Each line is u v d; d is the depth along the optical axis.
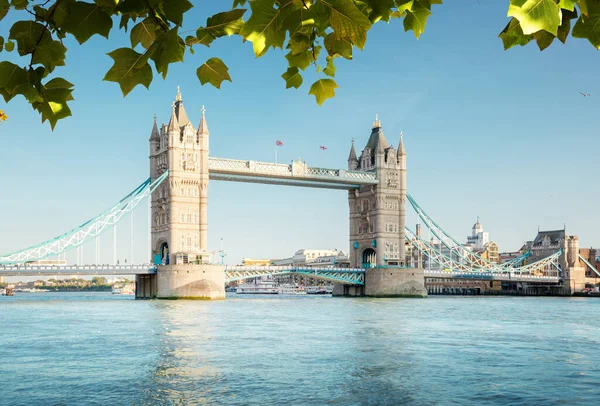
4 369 38.53
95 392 31.77
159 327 66.69
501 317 85.88
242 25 5.26
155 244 154.62
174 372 37.47
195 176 148.88
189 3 5.38
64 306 115.62
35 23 5.59
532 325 72.12
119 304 122.56
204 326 68.19
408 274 174.50
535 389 33.28
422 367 39.84
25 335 58.06
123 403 29.38
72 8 5.34
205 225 148.62
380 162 176.25
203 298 139.62
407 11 5.76
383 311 99.38
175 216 146.25
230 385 33.62
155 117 157.12
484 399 30.88
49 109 5.85
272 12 4.91
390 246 176.38
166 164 149.12
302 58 6.50
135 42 5.69
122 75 5.58
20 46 5.70
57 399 30.20
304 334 59.41
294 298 166.25
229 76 6.03
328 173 167.75
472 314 92.62
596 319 82.62
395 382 34.78
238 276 152.75
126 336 57.16
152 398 30.42
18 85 5.66
